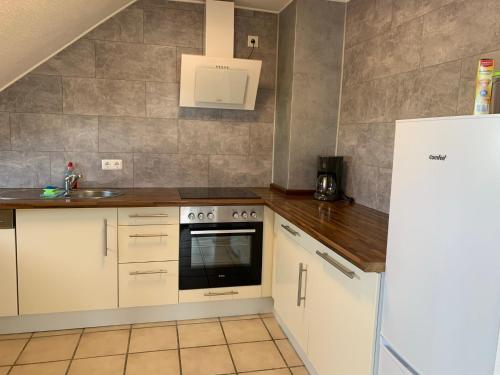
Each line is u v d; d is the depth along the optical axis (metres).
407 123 1.28
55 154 3.01
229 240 2.76
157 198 2.67
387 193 2.41
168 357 2.31
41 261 2.45
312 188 3.10
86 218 2.48
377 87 2.53
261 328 2.70
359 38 2.76
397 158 1.34
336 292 1.76
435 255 1.15
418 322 1.22
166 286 2.68
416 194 1.24
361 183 2.71
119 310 2.67
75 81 2.98
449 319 1.09
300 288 2.17
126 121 3.12
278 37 3.29
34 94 2.92
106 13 2.88
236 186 3.39
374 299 1.46
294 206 2.55
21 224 2.38
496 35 1.64
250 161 3.39
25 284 2.44
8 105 2.88
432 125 1.16
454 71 1.88
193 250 2.69
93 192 2.95
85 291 2.54
